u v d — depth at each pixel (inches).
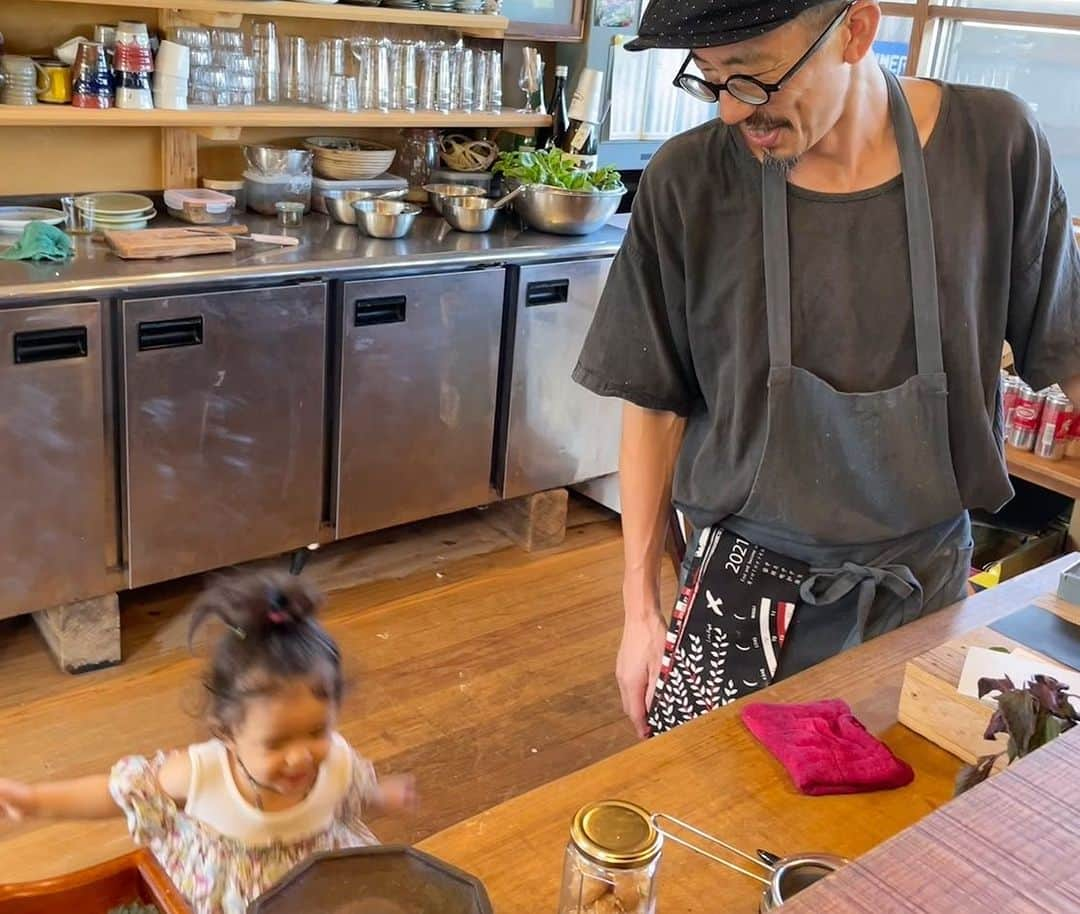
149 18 124.1
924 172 58.9
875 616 64.8
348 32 140.4
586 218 134.0
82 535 106.7
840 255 60.2
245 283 109.0
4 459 100.0
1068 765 31.1
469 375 129.1
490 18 135.9
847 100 57.2
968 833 28.2
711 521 67.1
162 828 52.1
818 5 49.7
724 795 49.5
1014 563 112.6
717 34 50.3
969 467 62.9
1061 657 56.6
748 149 60.4
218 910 50.9
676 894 43.7
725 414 64.5
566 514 145.1
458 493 134.0
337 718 53.2
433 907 35.1
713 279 62.9
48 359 99.8
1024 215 60.0
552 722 110.0
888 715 55.7
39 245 105.3
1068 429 112.7
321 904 35.0
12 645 114.3
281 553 126.3
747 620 65.1
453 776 101.0
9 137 120.8
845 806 49.4
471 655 119.6
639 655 67.3
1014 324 63.7
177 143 129.1
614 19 148.3
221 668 49.4
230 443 112.8
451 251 123.3
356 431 122.0
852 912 25.7
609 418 144.3
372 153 137.7
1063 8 133.6
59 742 100.4
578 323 135.9
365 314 118.4
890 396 60.5
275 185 132.5
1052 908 26.0
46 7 118.5
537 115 148.4
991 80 141.9
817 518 63.3
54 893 48.0
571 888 38.4
